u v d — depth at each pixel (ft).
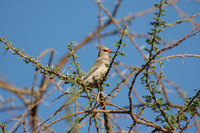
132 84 28.40
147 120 31.60
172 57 29.66
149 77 29.22
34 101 26.73
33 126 29.60
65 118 29.76
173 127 31.30
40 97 28.27
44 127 29.22
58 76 32.65
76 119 30.14
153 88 29.96
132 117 30.07
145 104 31.12
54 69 32.27
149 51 27.84
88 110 29.12
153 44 27.45
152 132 32.09
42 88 29.78
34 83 29.53
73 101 29.73
